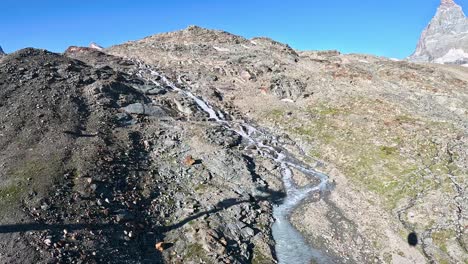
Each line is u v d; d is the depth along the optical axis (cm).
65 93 4106
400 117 4678
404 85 5947
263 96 5669
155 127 4053
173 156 3566
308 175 3778
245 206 3030
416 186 3366
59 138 3244
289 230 2920
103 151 3209
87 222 2356
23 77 4212
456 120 4672
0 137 3102
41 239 2105
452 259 2591
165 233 2577
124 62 6303
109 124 3797
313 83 5997
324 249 2747
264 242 2709
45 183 2570
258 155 3966
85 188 2642
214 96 5528
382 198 3328
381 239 2848
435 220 2945
